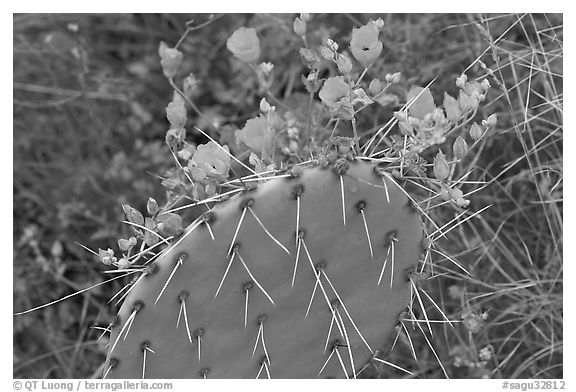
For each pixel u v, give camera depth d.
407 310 1.56
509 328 2.01
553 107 1.87
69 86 2.62
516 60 1.87
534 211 2.05
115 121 2.60
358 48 1.41
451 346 2.02
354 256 1.41
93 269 2.35
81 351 2.22
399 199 1.38
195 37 2.47
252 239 1.36
